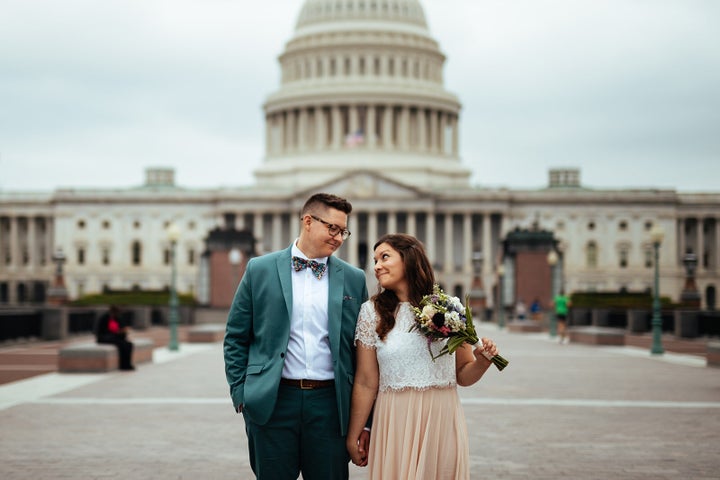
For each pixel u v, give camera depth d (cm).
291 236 16125
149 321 6869
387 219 16562
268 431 1034
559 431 1898
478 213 15962
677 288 16112
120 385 2716
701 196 16450
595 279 16100
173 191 16712
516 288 8262
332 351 1034
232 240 8356
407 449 1019
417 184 16962
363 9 18075
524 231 8281
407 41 17925
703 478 1478
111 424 1978
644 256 16125
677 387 2686
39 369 3303
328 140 17975
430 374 1027
